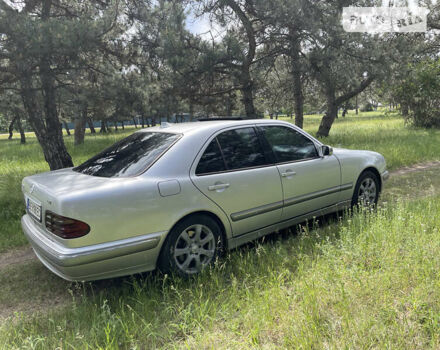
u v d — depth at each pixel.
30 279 3.84
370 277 2.91
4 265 4.29
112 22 8.45
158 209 3.13
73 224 2.82
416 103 21.89
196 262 3.41
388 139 14.85
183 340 2.55
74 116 16.02
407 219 4.21
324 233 4.38
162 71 11.45
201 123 4.00
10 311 3.21
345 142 14.54
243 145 3.91
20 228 5.61
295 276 3.31
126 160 3.52
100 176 3.39
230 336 2.51
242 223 3.76
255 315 2.63
